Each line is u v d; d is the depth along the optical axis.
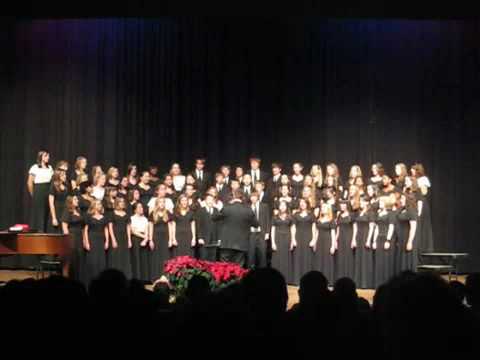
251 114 12.65
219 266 6.89
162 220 10.90
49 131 12.83
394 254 10.79
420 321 1.83
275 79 12.62
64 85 12.83
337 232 11.02
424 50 12.45
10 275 11.46
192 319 2.29
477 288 3.81
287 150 12.61
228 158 12.66
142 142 12.74
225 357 2.25
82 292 2.56
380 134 12.48
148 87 12.72
